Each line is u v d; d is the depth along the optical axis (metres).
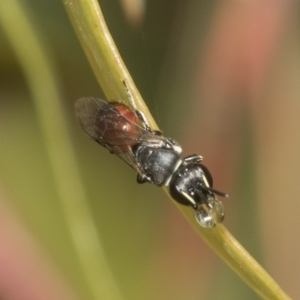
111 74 0.07
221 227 0.07
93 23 0.07
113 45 0.07
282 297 0.07
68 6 0.07
